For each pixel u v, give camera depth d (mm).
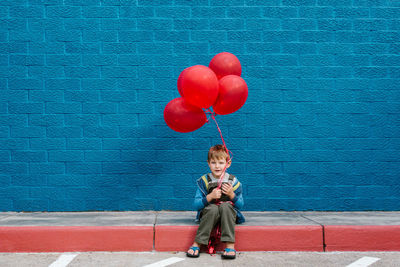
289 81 4203
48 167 4082
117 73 4152
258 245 3184
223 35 4207
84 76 4137
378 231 3211
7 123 4086
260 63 4203
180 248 3176
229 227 3016
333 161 4172
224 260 2924
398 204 4152
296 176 4156
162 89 4164
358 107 4207
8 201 4043
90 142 4113
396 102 4219
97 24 4168
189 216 3760
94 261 2891
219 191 3098
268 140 4168
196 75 2920
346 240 3197
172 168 4129
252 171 4141
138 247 3166
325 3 4254
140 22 4188
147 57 4172
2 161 4062
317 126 4188
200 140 4148
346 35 4246
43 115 4102
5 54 4113
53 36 4145
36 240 3125
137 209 4090
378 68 4230
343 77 4219
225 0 4219
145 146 4133
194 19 4203
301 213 3998
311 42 4230
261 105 4188
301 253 3137
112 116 4133
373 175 4172
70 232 3148
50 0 4160
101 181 4098
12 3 4137
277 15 4234
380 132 4195
